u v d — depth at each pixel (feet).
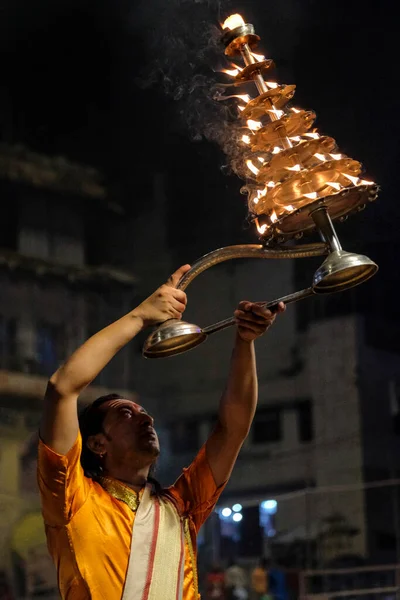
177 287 8.63
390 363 72.79
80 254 81.25
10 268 76.48
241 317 8.41
